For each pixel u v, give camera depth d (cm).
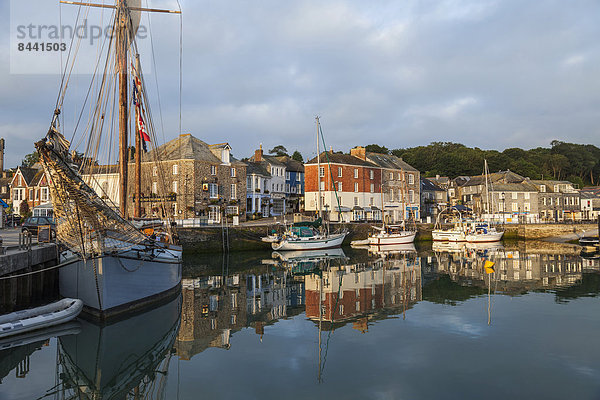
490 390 1009
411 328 1548
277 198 6950
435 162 11688
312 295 2211
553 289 2288
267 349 1326
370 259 3922
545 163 12938
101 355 1271
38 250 1792
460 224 6419
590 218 8612
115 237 1493
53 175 1268
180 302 2033
